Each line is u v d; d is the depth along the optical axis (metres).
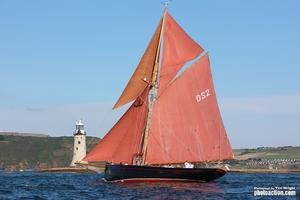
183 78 54.34
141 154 54.94
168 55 54.53
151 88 54.91
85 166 56.81
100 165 57.09
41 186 59.47
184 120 54.09
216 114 55.31
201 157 54.38
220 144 55.28
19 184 64.38
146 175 54.03
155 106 54.62
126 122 54.75
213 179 55.72
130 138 54.91
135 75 54.41
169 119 54.16
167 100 54.31
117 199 41.47
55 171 143.50
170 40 54.53
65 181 72.56
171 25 54.50
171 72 54.44
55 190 52.19
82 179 80.12
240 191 51.28
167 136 54.19
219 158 55.12
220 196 45.28
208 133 54.78
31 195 46.41
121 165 54.34
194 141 54.19
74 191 50.19
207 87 55.16
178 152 54.03
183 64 54.44
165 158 54.06
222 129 55.50
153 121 54.50
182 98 54.22
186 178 54.53
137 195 44.38
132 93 54.47
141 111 54.88
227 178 89.06
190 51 54.50
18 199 42.84
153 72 54.69
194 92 54.53
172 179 54.34
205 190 49.97
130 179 54.44
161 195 44.38
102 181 62.34
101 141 55.09
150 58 54.53
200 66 54.94
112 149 55.00
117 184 54.62
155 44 54.59
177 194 45.34
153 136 54.50
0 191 51.41
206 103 54.97
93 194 45.97
